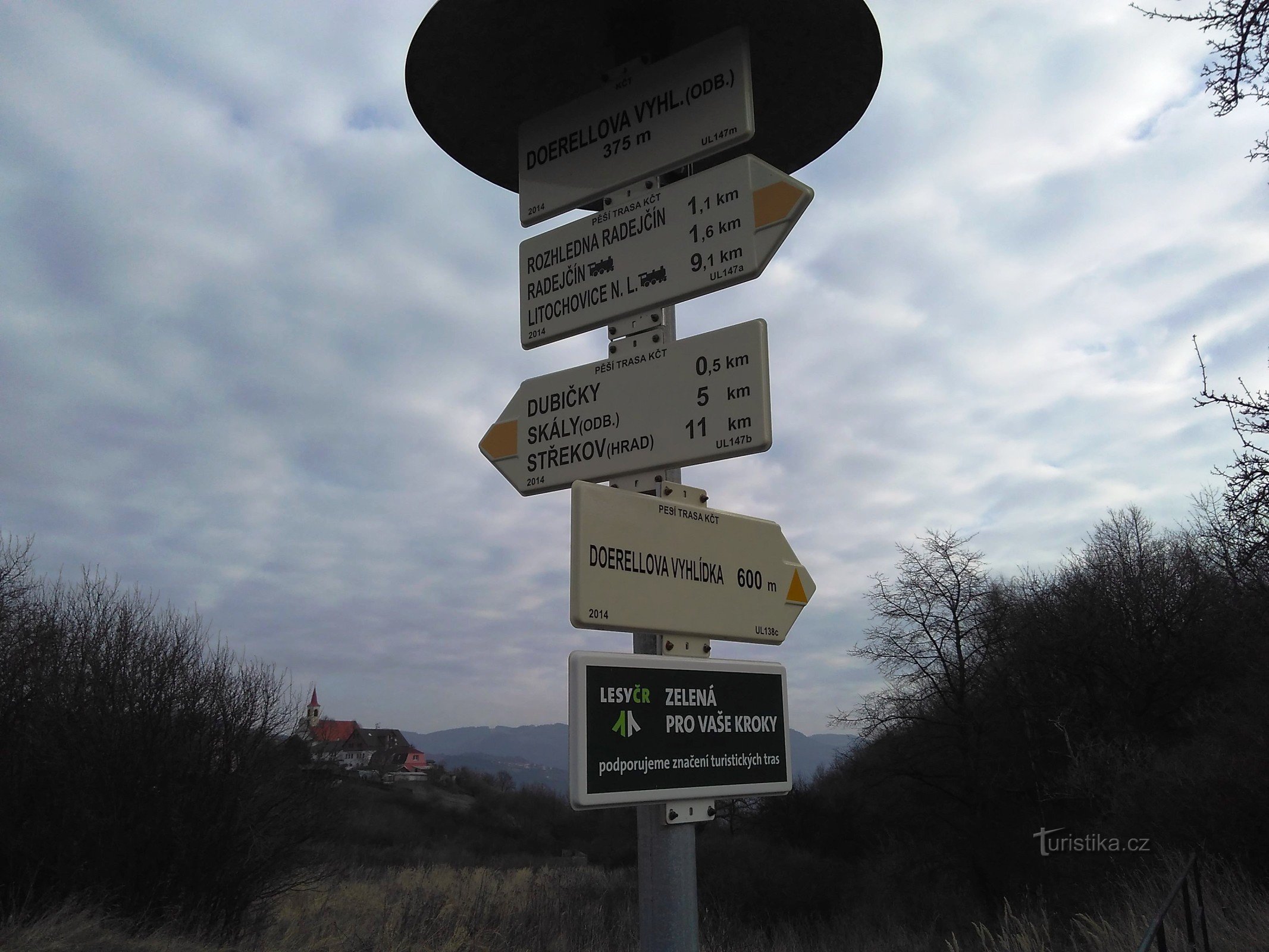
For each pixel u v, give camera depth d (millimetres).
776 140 3324
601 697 1897
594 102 2857
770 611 2408
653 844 2051
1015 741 24062
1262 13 5074
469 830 46312
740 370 2287
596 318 2631
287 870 11648
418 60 2824
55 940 8398
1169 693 20531
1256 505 7727
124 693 10242
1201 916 7461
